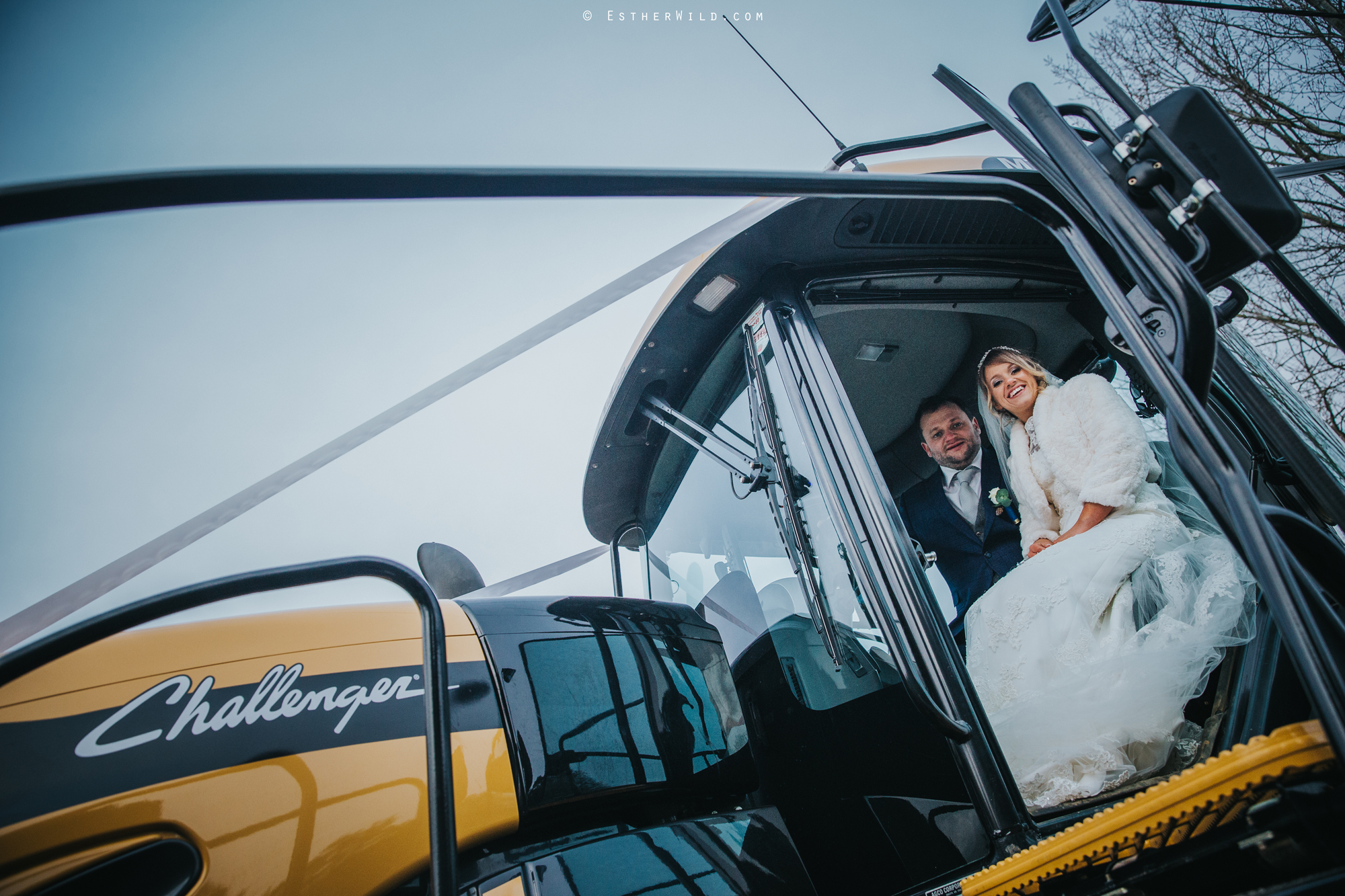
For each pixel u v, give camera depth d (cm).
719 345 193
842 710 154
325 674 114
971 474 213
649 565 235
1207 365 84
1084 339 205
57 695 98
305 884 96
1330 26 681
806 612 164
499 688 123
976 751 124
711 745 137
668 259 159
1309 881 73
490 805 111
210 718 103
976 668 165
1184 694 137
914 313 204
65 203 59
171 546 128
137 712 100
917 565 140
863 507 144
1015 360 201
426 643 90
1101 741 135
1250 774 76
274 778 101
